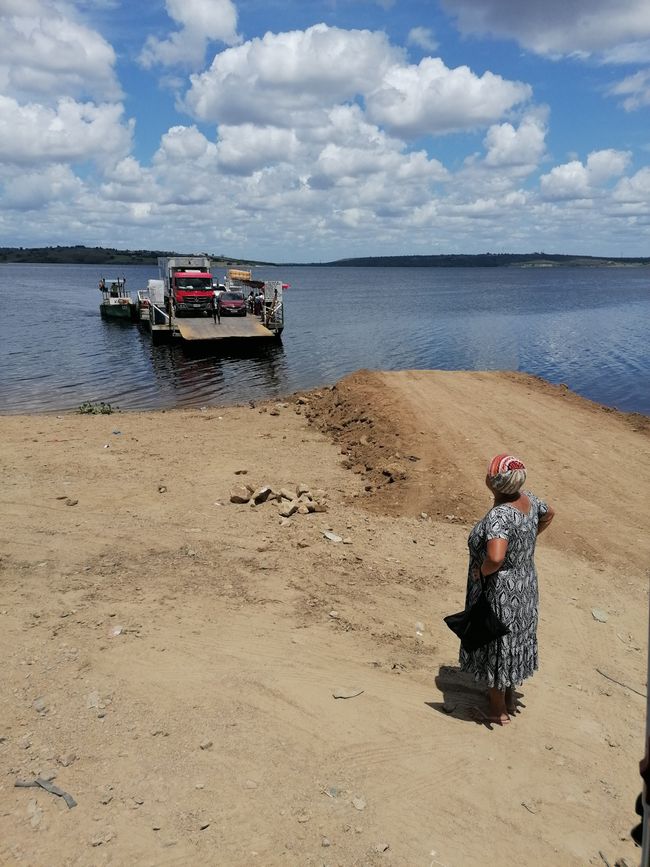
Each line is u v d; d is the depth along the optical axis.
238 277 52.56
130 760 3.47
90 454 10.62
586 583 6.20
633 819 3.33
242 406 18.41
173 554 6.25
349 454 11.43
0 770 3.35
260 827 3.08
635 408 18.94
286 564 6.08
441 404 13.73
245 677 4.29
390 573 6.07
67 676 4.21
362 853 2.97
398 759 3.64
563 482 9.06
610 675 4.67
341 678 4.36
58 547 6.39
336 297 92.69
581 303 75.38
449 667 4.63
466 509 8.16
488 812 3.31
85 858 2.86
